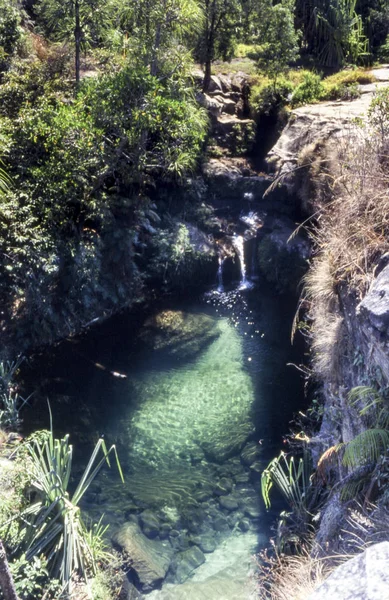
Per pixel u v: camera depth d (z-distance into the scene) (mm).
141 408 9641
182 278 13242
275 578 5441
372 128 7613
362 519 4340
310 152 11227
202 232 13883
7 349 10141
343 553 4605
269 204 14250
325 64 19656
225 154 15539
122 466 8422
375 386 5094
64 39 14195
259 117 16125
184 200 14094
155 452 8719
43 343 10789
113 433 9062
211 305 13000
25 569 5270
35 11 16344
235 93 16750
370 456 4758
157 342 11453
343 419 6121
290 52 16094
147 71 11625
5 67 13188
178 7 12523
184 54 13297
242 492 7941
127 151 11695
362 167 6422
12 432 8445
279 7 16188
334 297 6535
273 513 7547
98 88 11445
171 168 11781
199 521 7457
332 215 7191
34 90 12477
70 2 12570
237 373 10586
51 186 10586
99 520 7340
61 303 11109
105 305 11945
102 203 11406
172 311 12484
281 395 9945
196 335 11727
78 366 10562
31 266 10203
